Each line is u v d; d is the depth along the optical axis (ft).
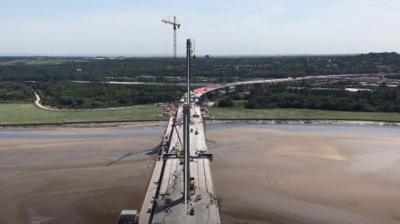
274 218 292.40
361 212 303.48
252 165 409.69
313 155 446.19
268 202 318.86
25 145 497.46
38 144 502.79
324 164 413.39
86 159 435.53
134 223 265.95
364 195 333.83
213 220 250.57
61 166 411.34
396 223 287.48
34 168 405.39
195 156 381.60
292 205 313.94
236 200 322.14
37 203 320.29
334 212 302.86
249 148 477.36
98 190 345.10
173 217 254.27
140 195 333.62
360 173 387.14
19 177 378.94
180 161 366.63
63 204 317.83
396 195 334.65
